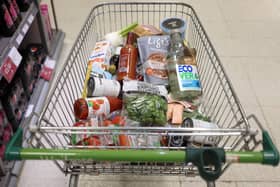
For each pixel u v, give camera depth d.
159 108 0.90
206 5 2.81
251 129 0.69
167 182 1.36
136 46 1.28
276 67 2.06
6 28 1.45
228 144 1.09
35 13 1.83
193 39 1.42
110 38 1.35
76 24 2.55
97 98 0.96
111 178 1.37
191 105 1.02
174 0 2.57
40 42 2.04
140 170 0.88
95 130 0.73
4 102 1.44
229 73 2.01
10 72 1.39
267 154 0.60
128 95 0.94
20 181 1.39
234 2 2.87
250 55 2.17
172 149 0.74
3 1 1.42
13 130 1.52
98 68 1.14
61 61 2.15
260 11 2.73
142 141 0.80
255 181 1.37
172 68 1.11
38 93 1.82
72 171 0.87
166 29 1.29
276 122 1.66
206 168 0.61
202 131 0.72
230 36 2.38
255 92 1.86
